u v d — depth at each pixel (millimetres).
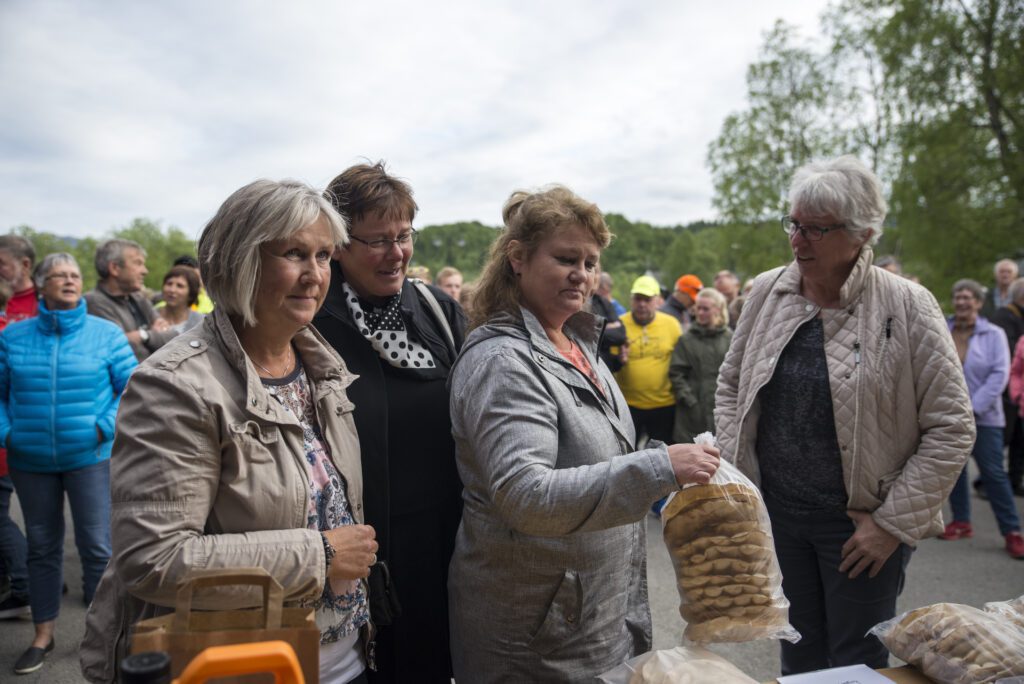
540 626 1464
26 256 4633
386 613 1554
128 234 67625
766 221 26359
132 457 1111
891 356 1829
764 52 25797
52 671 2850
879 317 1862
